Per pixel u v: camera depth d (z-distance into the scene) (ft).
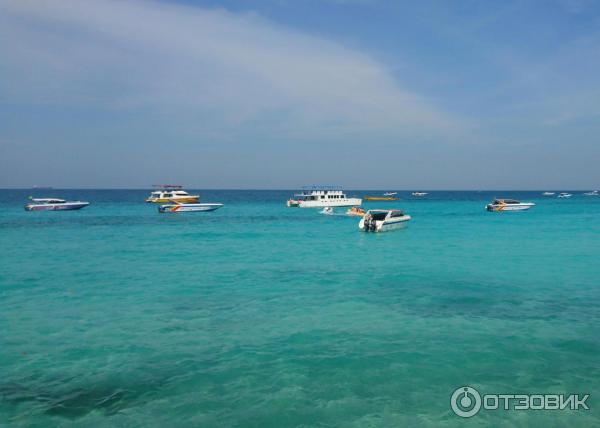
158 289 54.54
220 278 61.26
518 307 45.91
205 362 32.01
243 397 26.99
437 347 34.55
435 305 46.83
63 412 25.38
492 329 38.78
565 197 553.23
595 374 29.78
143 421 24.44
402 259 77.66
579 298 49.49
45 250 89.15
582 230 129.49
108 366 31.37
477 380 28.99
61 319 42.09
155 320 41.81
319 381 28.96
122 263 73.77
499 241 104.01
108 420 24.56
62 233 122.31
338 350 34.09
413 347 34.58
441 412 25.31
